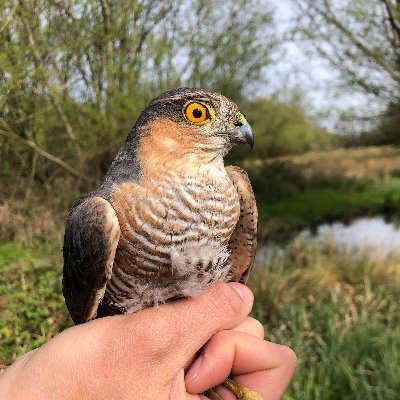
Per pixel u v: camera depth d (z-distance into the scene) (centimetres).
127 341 11
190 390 12
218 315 12
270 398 13
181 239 13
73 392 11
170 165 14
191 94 14
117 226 13
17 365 11
